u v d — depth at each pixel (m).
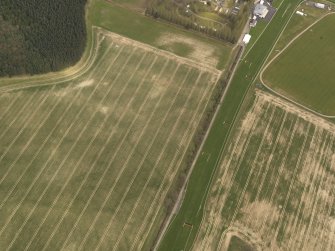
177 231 77.62
